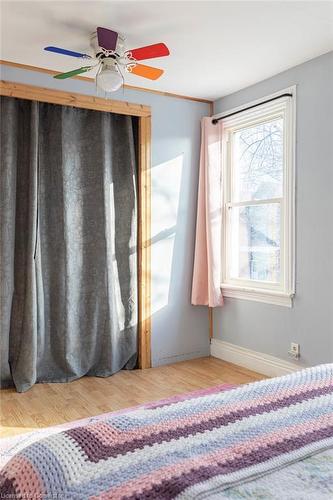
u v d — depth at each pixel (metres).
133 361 3.83
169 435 1.22
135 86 3.68
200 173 4.02
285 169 3.39
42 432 2.58
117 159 3.76
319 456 1.14
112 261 3.66
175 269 3.99
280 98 3.37
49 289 3.51
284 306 3.43
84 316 3.61
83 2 2.33
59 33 2.68
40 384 3.43
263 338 3.64
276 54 3.05
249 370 3.76
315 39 2.81
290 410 1.39
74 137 3.50
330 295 3.07
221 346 4.10
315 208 3.16
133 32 2.68
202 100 4.08
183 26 2.61
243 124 3.84
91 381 3.51
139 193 3.78
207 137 3.95
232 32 2.70
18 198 3.35
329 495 0.96
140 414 1.37
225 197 4.04
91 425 1.30
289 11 2.45
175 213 3.97
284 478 1.03
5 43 2.82
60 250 3.48
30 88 3.21
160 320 3.92
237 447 1.16
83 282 3.60
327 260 3.09
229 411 1.39
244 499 0.95
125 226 3.77
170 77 3.47
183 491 0.96
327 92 3.04
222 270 4.09
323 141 3.08
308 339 3.24
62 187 3.44
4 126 3.20
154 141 3.82
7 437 2.52
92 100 3.47
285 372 3.43
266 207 3.68
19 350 3.35
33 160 3.29
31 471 1.08
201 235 4.02
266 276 3.69
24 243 3.36
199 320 4.16
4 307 3.26
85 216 3.59
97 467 1.06
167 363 3.97
